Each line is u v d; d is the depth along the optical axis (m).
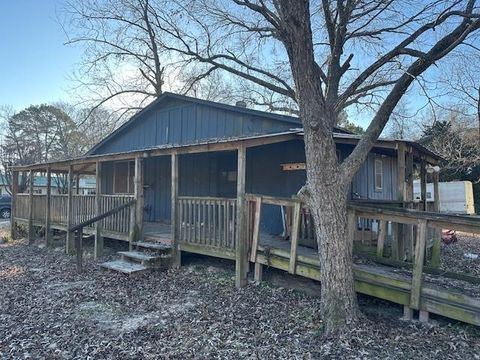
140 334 4.54
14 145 34.16
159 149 8.05
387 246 7.01
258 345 4.16
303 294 5.88
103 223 9.65
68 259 9.48
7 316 5.26
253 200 6.59
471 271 8.28
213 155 10.80
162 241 8.38
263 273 6.84
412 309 4.66
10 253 10.77
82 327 4.80
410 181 8.80
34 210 12.85
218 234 7.04
